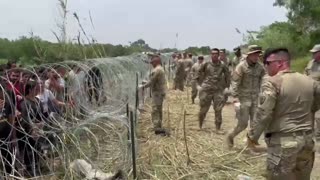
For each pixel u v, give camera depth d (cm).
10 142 586
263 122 439
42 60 909
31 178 605
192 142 880
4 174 578
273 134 445
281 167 437
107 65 888
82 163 635
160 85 1006
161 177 667
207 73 1022
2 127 604
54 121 648
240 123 823
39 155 638
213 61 1018
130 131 657
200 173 686
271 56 454
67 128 650
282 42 4022
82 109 713
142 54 1472
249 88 823
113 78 898
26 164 639
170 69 2345
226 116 1263
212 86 1022
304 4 4103
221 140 913
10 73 648
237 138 933
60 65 713
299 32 4150
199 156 773
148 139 898
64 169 637
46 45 973
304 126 435
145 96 1378
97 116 680
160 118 1001
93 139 665
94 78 807
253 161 747
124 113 858
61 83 703
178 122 1060
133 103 1055
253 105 818
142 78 1308
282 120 436
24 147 625
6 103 609
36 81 657
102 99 829
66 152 644
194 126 1080
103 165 654
